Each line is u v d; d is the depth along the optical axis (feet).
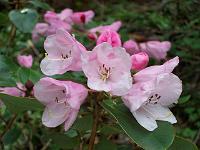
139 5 3.30
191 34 2.30
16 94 1.25
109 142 1.20
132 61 0.96
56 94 0.94
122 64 0.90
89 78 0.91
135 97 0.90
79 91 0.91
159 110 0.96
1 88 1.25
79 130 1.16
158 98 0.96
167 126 0.92
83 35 1.61
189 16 2.27
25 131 1.89
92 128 1.01
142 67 0.96
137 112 0.93
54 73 0.96
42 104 1.00
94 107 0.98
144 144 0.89
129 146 1.34
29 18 1.60
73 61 0.94
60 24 1.72
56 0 2.83
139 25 2.47
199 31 2.30
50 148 1.86
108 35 0.96
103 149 1.21
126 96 0.91
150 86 0.90
